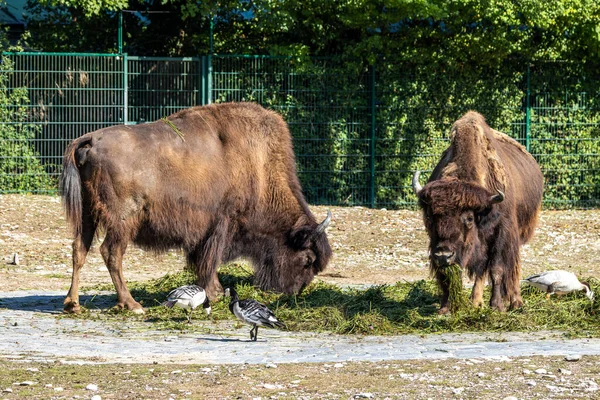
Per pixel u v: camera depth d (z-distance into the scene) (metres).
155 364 10.02
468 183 12.38
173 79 28.73
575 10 28.73
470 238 12.41
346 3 27.95
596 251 22.61
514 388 8.79
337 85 28.89
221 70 28.86
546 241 23.64
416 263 21.09
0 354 10.49
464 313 12.82
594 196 30.64
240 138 15.05
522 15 28.59
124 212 13.76
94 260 20.75
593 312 13.48
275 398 8.48
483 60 29.41
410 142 29.27
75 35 32.22
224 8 30.08
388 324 12.62
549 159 30.30
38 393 8.66
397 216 26.33
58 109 28.27
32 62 28.09
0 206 25.17
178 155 14.26
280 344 11.37
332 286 16.52
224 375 9.45
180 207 14.25
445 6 27.58
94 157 13.62
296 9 29.06
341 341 11.62
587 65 30.47
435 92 29.34
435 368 9.70
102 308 14.29
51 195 27.78
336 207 27.58
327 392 8.70
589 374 9.39
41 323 12.80
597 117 30.64
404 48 29.36
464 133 13.54
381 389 8.79
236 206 14.95
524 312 13.36
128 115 28.69
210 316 13.54
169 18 32.06
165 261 21.02
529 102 30.12
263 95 28.81
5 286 16.86
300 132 28.78
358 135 29.00
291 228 15.38
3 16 33.50
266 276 15.42
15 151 28.00
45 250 21.28
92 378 9.29
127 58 28.25
